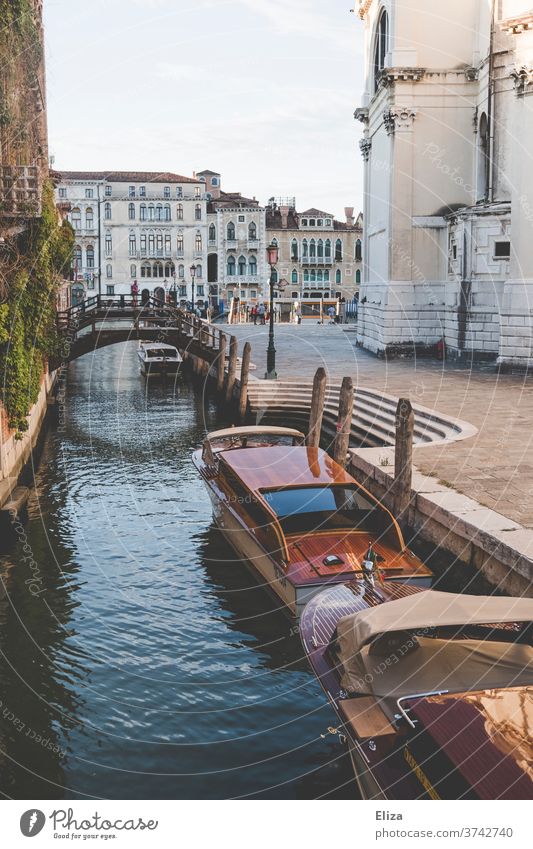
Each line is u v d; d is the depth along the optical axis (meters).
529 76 25.11
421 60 32.19
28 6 18.09
